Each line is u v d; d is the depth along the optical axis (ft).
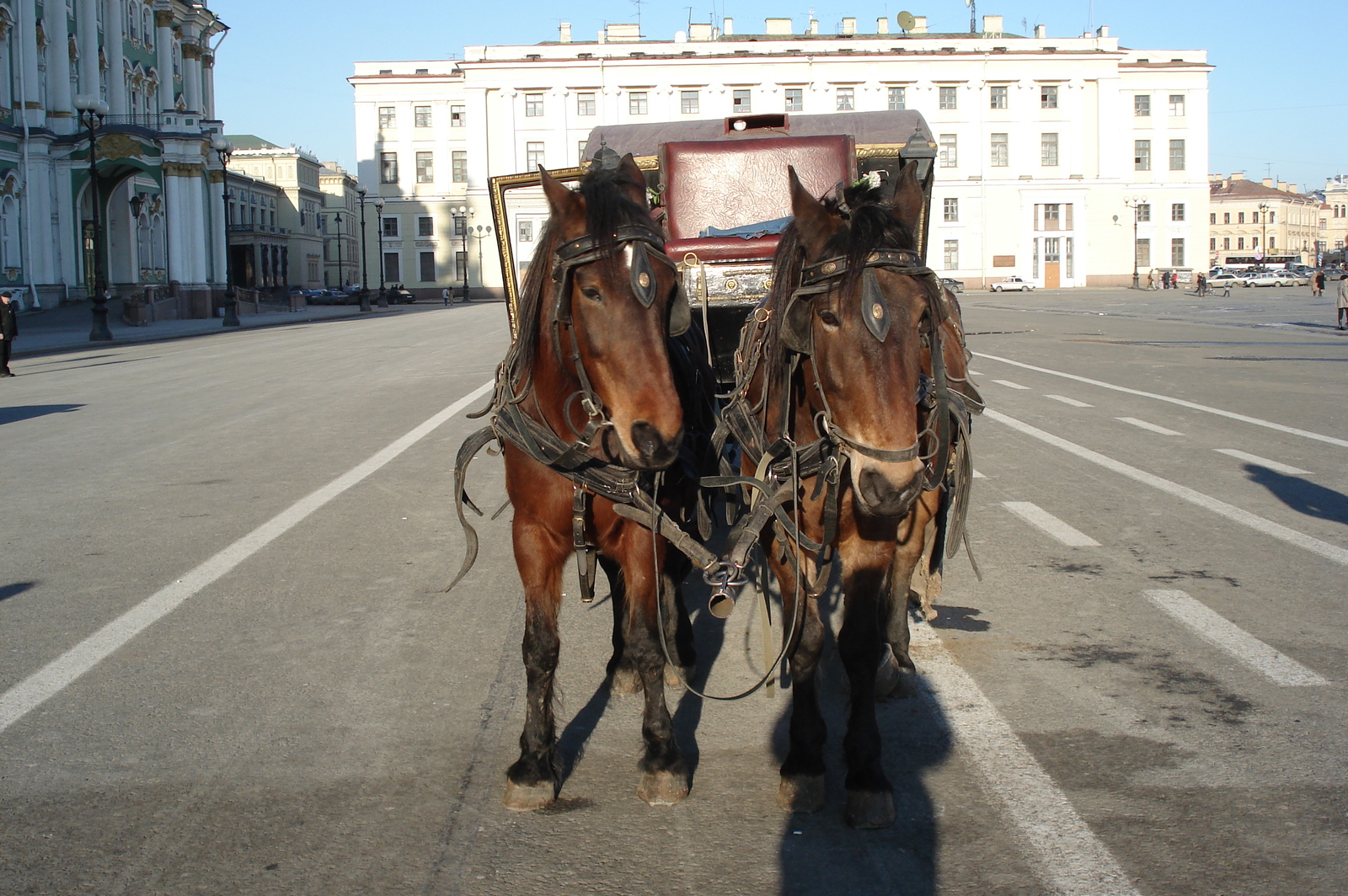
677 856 12.69
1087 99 274.57
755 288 24.00
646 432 11.84
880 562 13.35
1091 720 16.26
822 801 13.69
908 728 16.06
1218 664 18.52
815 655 13.76
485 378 68.95
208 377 74.90
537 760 14.02
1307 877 11.93
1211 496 31.83
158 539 28.32
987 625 20.76
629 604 14.12
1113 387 59.06
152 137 188.96
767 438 14.44
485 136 277.03
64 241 183.21
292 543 27.81
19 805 14.14
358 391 63.21
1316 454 38.42
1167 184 291.99
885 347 11.72
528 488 13.75
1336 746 15.20
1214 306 164.86
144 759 15.47
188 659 19.53
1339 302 104.94
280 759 15.42
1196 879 11.94
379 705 17.34
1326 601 21.85
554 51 273.33
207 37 242.58
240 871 12.51
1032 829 13.07
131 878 12.37
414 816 13.75
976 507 30.78
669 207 27.66
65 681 18.45
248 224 359.87
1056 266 279.08
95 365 89.76
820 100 271.28
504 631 20.95
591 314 12.20
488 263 290.56
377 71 287.28
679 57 270.05
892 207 12.80
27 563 26.16
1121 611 21.50
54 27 183.83
